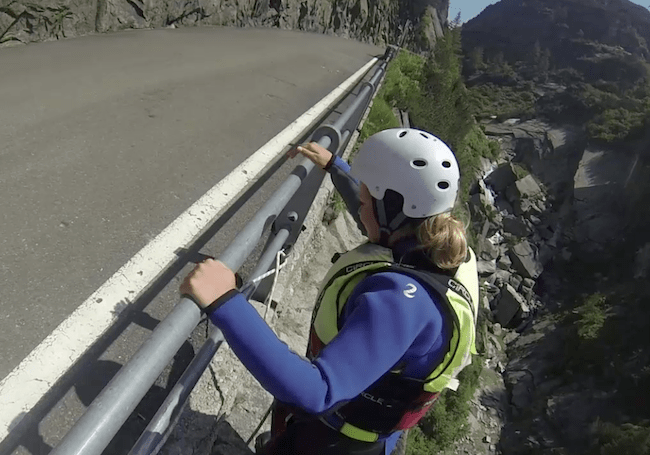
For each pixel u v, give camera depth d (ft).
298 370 4.28
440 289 4.91
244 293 6.85
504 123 362.33
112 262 11.29
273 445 6.21
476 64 599.98
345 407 5.20
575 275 202.69
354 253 5.49
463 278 5.32
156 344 4.08
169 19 50.60
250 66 40.34
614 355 120.98
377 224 5.51
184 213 14.46
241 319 4.41
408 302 4.66
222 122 23.48
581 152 278.67
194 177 16.99
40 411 7.38
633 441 96.07
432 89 88.02
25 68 23.34
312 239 15.37
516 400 113.39
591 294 167.22
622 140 265.54
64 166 14.83
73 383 8.02
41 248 10.91
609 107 334.24
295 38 82.69
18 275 9.87
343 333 4.56
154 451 5.00
